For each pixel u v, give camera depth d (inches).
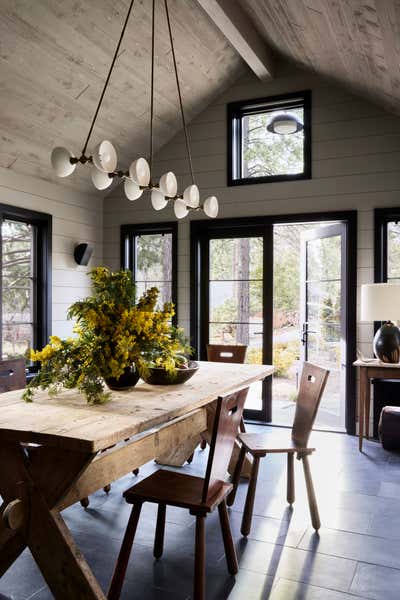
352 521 113.7
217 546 102.3
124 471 86.2
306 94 190.4
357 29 128.3
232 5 153.9
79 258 202.2
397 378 163.9
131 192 119.6
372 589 86.7
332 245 193.5
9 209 170.9
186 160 209.3
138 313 99.0
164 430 96.4
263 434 123.3
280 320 372.8
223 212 203.2
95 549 100.6
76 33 141.7
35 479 74.7
